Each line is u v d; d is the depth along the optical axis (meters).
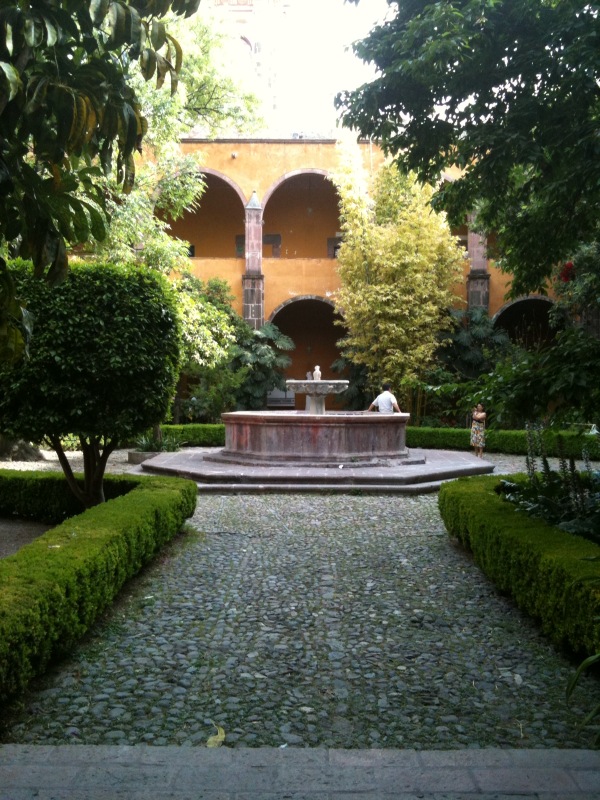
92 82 3.10
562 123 6.07
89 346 6.90
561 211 6.79
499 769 2.56
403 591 5.21
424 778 2.49
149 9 3.09
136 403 7.19
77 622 3.86
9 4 2.75
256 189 22.98
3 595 3.34
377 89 6.43
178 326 7.55
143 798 2.34
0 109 2.71
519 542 4.54
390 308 19.30
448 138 6.80
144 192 15.30
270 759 2.64
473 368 21.06
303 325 26.86
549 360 5.10
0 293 3.28
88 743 2.88
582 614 3.50
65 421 6.94
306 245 26.70
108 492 7.96
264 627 4.40
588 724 3.08
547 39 5.82
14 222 3.24
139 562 5.36
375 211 20.95
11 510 8.70
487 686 3.52
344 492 10.22
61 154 3.12
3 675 2.96
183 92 19.08
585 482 6.68
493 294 22.28
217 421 20.08
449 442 18.05
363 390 21.72
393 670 3.73
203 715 3.16
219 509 8.88
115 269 7.11
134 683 3.51
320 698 3.37
